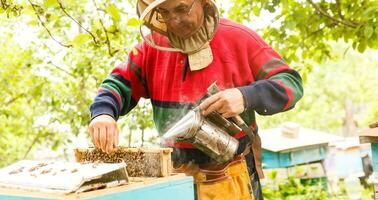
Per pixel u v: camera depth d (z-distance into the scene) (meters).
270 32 4.22
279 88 1.76
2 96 5.24
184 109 1.88
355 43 3.96
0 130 5.86
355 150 7.14
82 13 3.02
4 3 1.89
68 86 4.60
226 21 1.99
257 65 1.90
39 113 5.18
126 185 1.36
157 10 1.75
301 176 6.68
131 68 2.02
